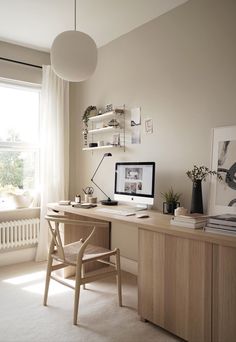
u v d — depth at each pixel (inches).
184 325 73.5
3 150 139.6
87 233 124.2
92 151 144.9
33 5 104.7
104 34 127.3
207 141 95.4
